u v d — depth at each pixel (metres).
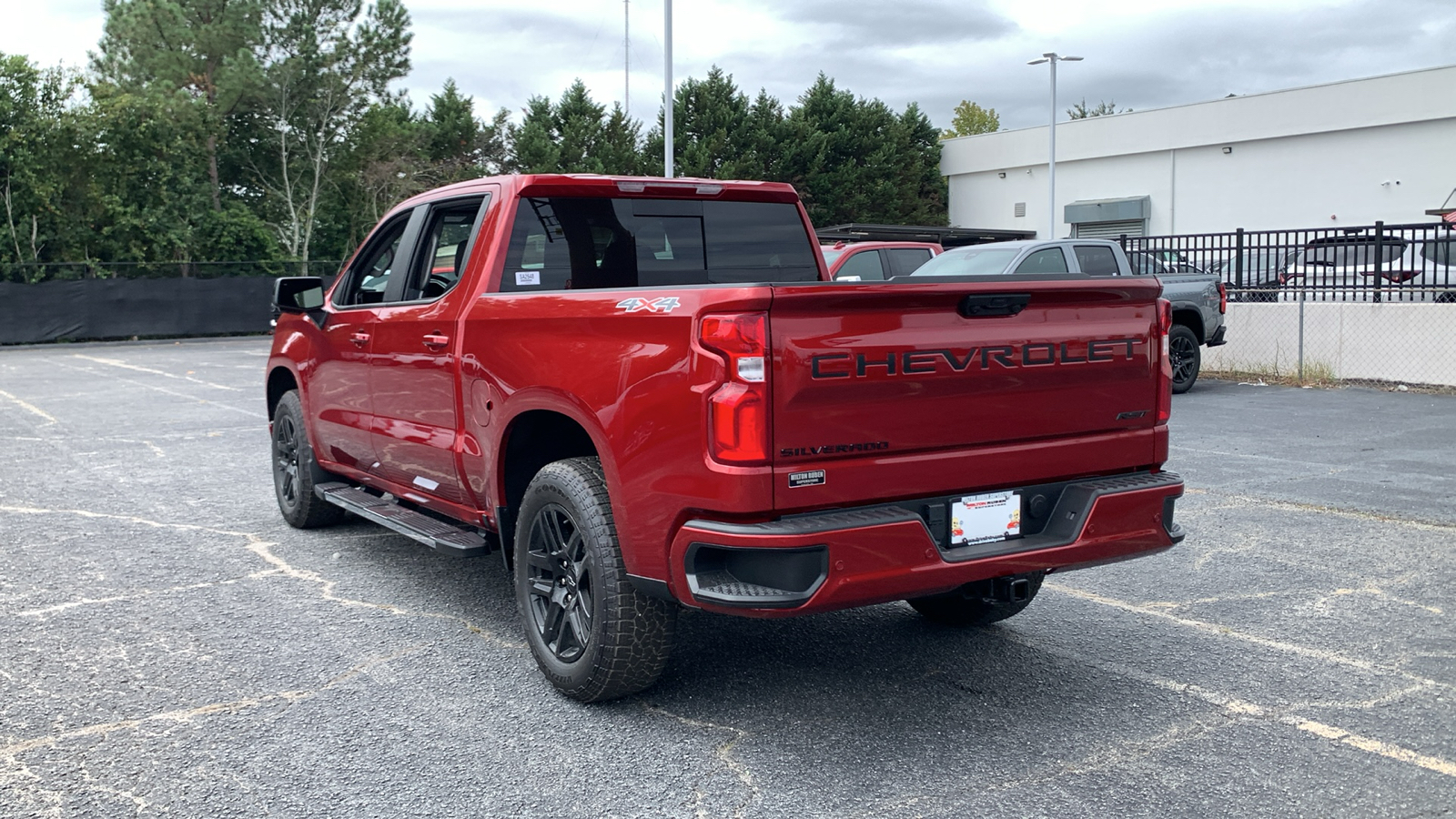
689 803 3.29
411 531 5.02
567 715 3.97
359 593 5.54
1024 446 3.86
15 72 34.28
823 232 25.95
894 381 3.53
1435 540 6.48
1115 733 3.79
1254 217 42.84
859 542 3.41
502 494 4.50
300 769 3.51
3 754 3.61
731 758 3.60
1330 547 6.35
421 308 5.09
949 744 3.71
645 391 3.61
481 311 4.53
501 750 3.67
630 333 3.68
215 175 42.72
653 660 3.90
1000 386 3.77
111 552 6.38
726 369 3.34
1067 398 3.95
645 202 5.08
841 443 3.46
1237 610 5.21
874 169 53.12
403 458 5.38
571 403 3.95
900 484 3.58
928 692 4.20
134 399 15.21
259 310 33.94
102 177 36.28
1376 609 5.20
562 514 4.15
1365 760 3.56
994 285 3.66
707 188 5.21
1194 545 6.44
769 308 3.33
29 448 10.55
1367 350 15.38
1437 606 5.22
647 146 53.97
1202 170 44.31
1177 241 17.81
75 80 35.75
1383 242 15.23
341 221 47.78
